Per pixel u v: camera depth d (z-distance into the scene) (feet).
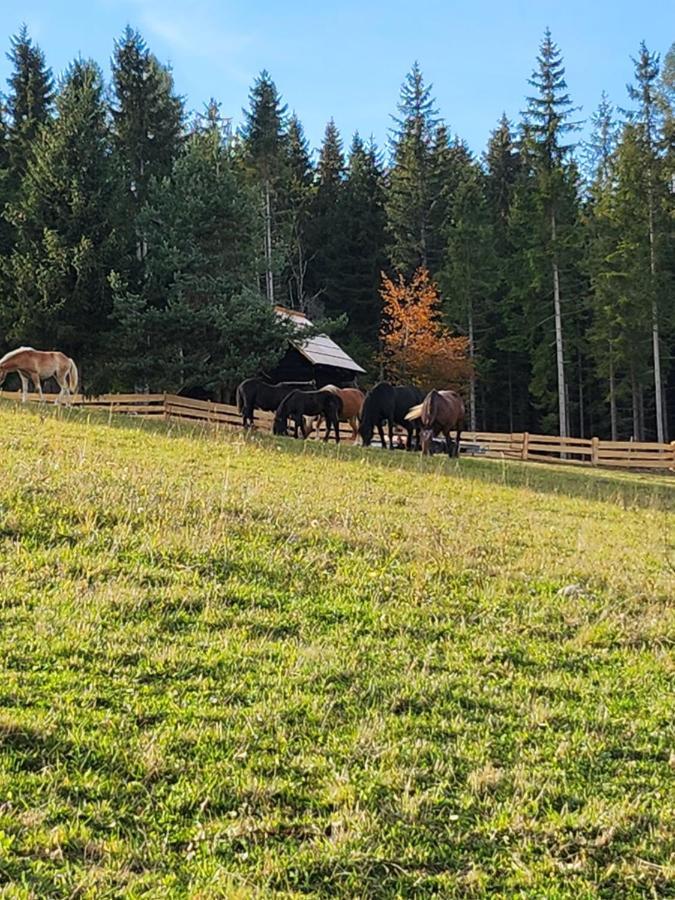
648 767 14.49
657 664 19.75
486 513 39.75
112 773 12.66
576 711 16.57
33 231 95.91
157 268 94.32
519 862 11.38
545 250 125.39
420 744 14.40
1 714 13.75
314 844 11.38
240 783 12.67
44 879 10.16
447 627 21.13
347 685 16.78
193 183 97.96
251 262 102.06
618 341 126.31
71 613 18.89
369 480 46.57
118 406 90.02
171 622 19.33
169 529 26.21
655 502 53.93
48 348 95.81
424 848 11.50
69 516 26.14
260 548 25.73
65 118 99.40
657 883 11.24
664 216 124.57
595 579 27.12
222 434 60.59
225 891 10.20
